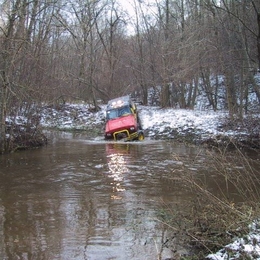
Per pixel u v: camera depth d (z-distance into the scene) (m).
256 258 5.09
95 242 6.75
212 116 25.39
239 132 19.36
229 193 9.53
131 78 42.59
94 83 38.34
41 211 8.51
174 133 22.78
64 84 35.47
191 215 7.02
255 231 5.84
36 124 19.61
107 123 22.59
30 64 19.36
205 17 27.59
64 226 7.54
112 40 42.34
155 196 9.61
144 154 16.62
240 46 22.42
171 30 36.47
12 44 16.78
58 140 22.62
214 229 6.52
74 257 6.17
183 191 10.02
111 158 15.67
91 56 36.66
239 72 24.70
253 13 20.08
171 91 39.09
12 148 17.62
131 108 23.08
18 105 18.12
